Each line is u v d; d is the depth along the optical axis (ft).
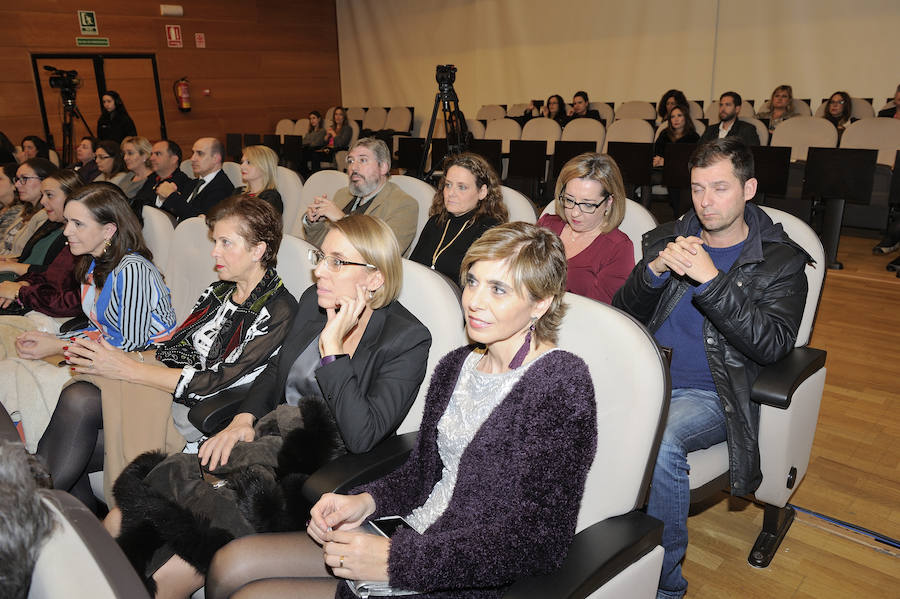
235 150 28.94
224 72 33.94
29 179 11.53
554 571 3.43
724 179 5.50
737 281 5.71
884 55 22.56
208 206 13.48
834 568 6.06
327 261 5.08
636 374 3.92
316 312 5.76
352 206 10.48
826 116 20.92
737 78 25.94
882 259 16.12
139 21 30.42
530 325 3.89
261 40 35.09
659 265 5.68
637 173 17.94
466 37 33.40
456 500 3.87
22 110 27.63
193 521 4.57
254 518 4.64
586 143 18.49
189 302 8.03
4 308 9.21
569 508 3.47
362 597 3.62
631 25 28.12
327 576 4.38
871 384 9.60
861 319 12.21
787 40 24.45
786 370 5.57
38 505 2.27
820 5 23.53
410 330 5.05
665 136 20.51
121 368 6.05
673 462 5.19
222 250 6.09
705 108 26.89
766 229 5.80
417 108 36.40
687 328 5.92
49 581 2.13
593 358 4.15
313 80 37.99
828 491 7.17
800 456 5.97
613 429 3.99
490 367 4.07
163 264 8.65
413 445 4.86
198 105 33.22
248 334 6.09
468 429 3.96
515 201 9.18
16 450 2.42
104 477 6.05
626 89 28.96
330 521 4.06
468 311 3.77
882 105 22.95
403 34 35.78
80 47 28.76
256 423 5.58
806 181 15.07
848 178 14.49
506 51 32.27
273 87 36.17
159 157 14.43
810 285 6.01
